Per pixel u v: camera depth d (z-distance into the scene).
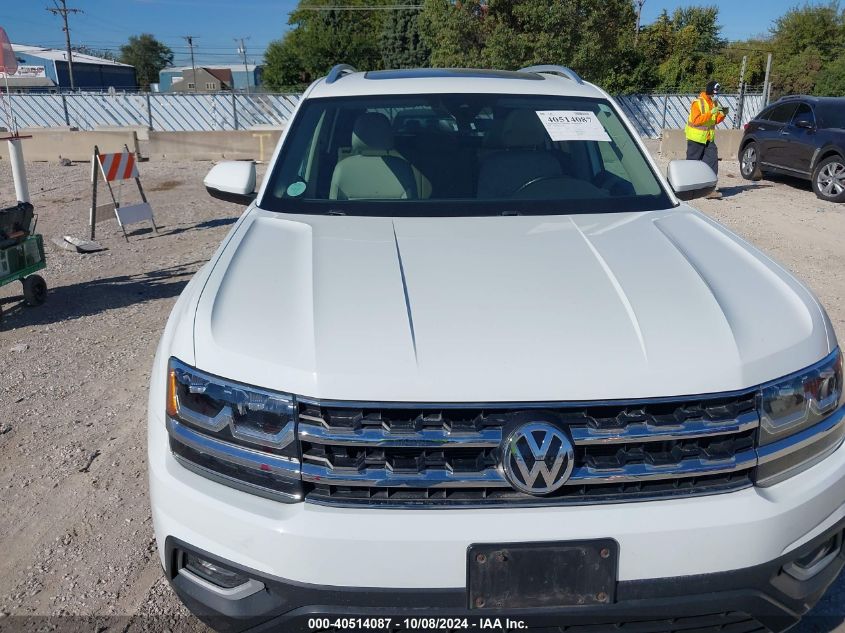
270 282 2.41
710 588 2.00
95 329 6.02
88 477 3.74
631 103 27.58
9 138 7.45
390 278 2.41
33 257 6.58
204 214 11.27
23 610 2.82
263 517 1.96
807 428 2.13
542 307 2.23
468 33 28.66
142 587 2.94
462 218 3.03
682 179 3.43
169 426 2.16
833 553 2.26
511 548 1.92
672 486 2.02
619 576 1.96
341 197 3.22
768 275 2.54
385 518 1.93
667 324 2.15
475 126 3.57
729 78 38.75
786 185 14.30
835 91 38.38
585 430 1.96
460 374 1.97
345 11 60.00
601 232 2.84
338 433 1.95
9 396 4.70
